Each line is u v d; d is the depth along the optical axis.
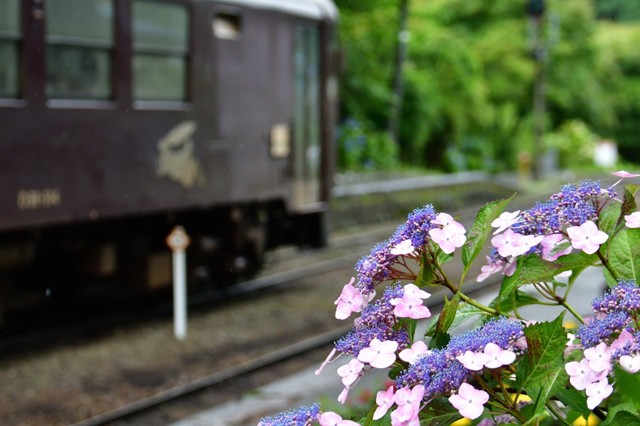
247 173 12.81
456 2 43.94
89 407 8.45
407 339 2.00
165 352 10.26
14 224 9.61
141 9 11.08
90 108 10.43
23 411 8.26
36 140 9.84
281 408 8.26
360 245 18.28
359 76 30.00
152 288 12.12
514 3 44.41
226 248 13.30
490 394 1.95
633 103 56.78
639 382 1.59
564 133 46.12
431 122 34.47
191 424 7.90
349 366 1.93
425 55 35.97
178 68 11.70
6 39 9.61
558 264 2.06
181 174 11.70
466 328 6.68
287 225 14.57
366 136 28.39
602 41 55.03
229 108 12.45
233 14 12.45
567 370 1.84
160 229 12.30
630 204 2.09
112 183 10.73
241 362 10.05
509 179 33.97
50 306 11.77
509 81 43.81
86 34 10.44
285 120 13.49
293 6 13.60
